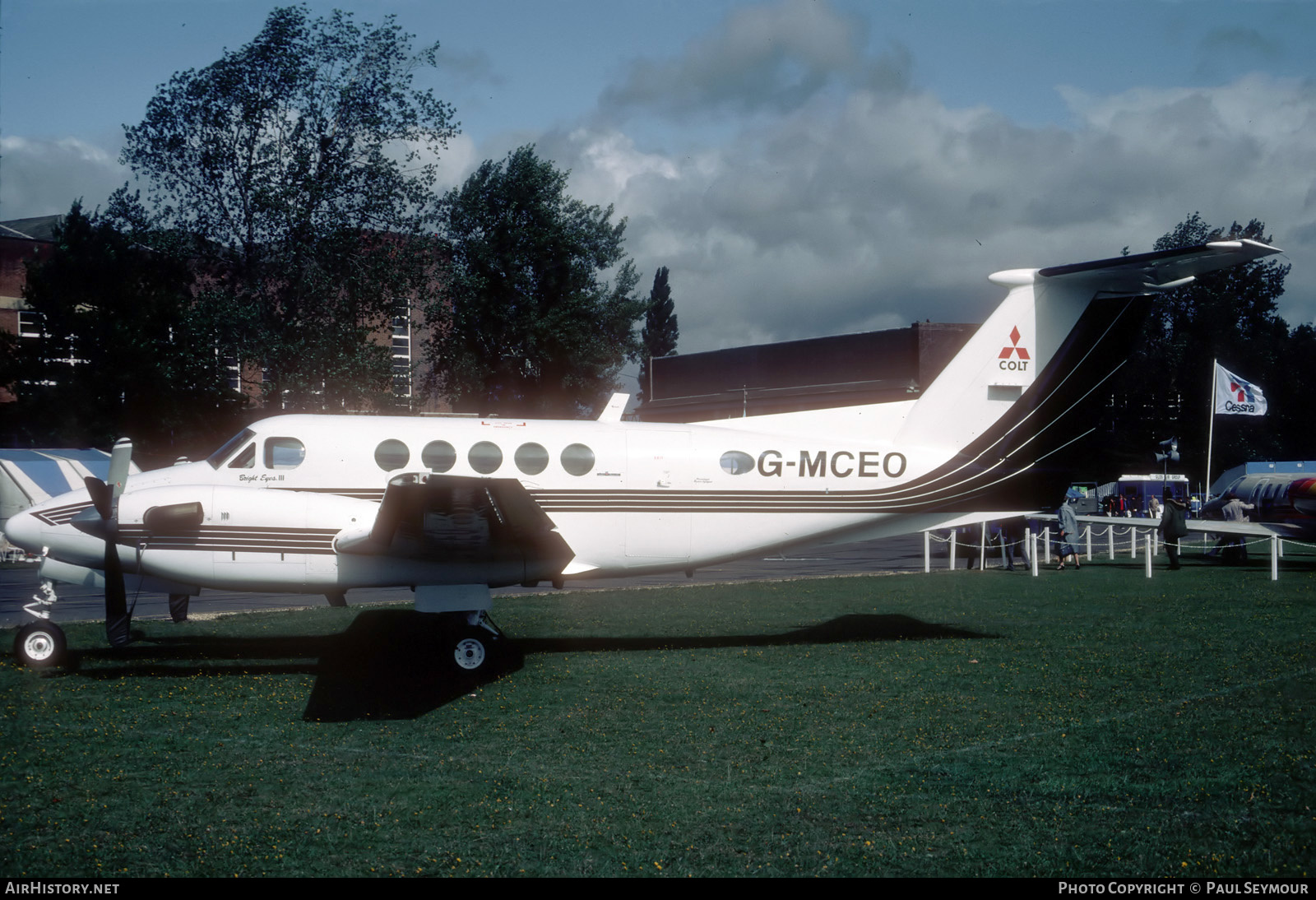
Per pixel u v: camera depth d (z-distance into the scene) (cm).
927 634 1082
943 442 1091
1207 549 2103
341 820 505
